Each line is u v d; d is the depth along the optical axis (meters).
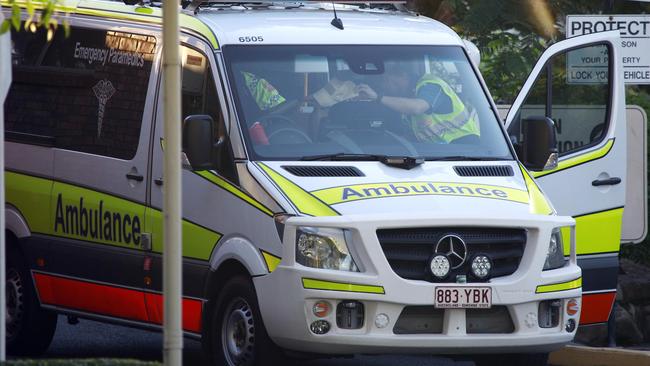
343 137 31.44
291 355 29.95
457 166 31.45
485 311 29.30
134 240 33.53
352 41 33.00
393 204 29.19
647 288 43.53
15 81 38.00
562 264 30.38
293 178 29.98
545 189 35.62
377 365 36.66
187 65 32.69
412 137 31.94
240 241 30.27
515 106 35.56
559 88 36.56
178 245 21.36
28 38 38.03
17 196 37.06
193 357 37.88
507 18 47.59
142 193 33.44
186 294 31.98
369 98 32.28
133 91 34.34
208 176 31.41
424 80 33.00
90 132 35.38
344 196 29.38
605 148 36.22
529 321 29.56
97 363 21.25
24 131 37.34
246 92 31.52
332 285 28.34
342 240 28.50
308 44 32.62
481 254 29.23
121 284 33.97
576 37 36.12
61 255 35.72
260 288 29.50
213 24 32.81
